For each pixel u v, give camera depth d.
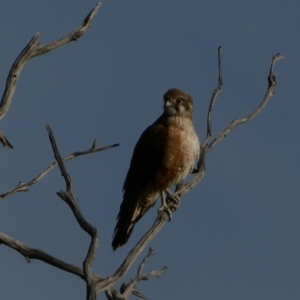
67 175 8.26
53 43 10.16
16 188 10.44
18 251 9.69
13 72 10.09
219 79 11.90
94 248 8.05
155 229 8.94
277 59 12.23
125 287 9.14
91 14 10.37
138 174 13.56
